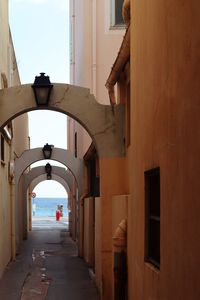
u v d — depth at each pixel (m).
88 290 12.52
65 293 12.14
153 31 5.73
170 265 4.68
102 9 19.66
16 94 11.09
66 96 11.15
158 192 5.91
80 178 22.16
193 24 3.91
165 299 4.91
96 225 13.05
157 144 5.46
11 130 17.44
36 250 22.56
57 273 15.38
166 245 4.87
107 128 11.06
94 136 11.04
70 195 32.06
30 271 15.71
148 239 6.41
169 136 4.79
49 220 57.94
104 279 10.68
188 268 4.01
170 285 4.68
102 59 19.58
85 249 18.45
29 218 36.91
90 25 19.91
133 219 7.51
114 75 10.89
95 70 19.50
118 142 11.01
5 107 11.06
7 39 16.11
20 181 25.16
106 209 10.82
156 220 5.91
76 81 24.38
